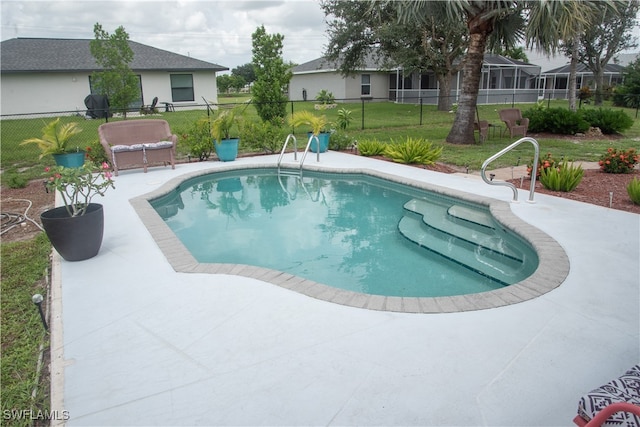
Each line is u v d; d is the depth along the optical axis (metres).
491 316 2.96
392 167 8.55
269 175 8.85
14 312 3.29
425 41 20.73
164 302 3.21
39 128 15.98
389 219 6.10
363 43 21.80
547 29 9.26
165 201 6.82
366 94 29.80
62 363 2.53
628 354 2.54
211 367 2.46
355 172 8.36
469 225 5.63
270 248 5.07
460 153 10.30
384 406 2.14
